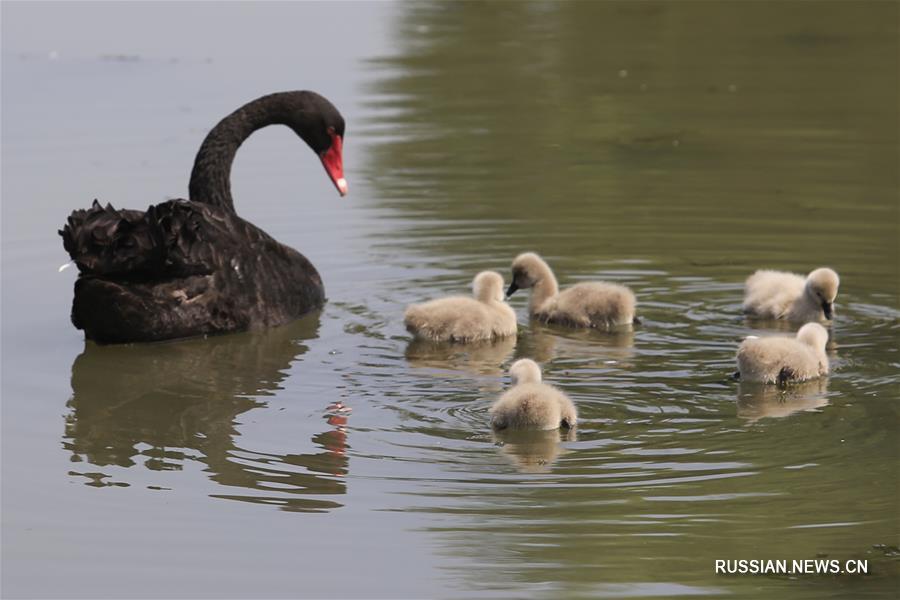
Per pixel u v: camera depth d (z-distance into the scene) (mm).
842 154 20891
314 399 12164
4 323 14578
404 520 9656
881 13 31062
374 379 12734
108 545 9477
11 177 19656
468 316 13891
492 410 11312
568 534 9398
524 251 16953
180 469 10664
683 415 11531
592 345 13805
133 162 20328
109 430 11531
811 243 16922
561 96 24641
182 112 23062
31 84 24969
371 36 29297
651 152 21312
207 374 12953
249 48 28000
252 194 19500
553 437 11016
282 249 14875
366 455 10750
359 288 15773
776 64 26828
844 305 14742
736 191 19156
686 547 9203
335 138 16484
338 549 9312
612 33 29578
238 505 9984
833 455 10570
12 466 10797
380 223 18125
